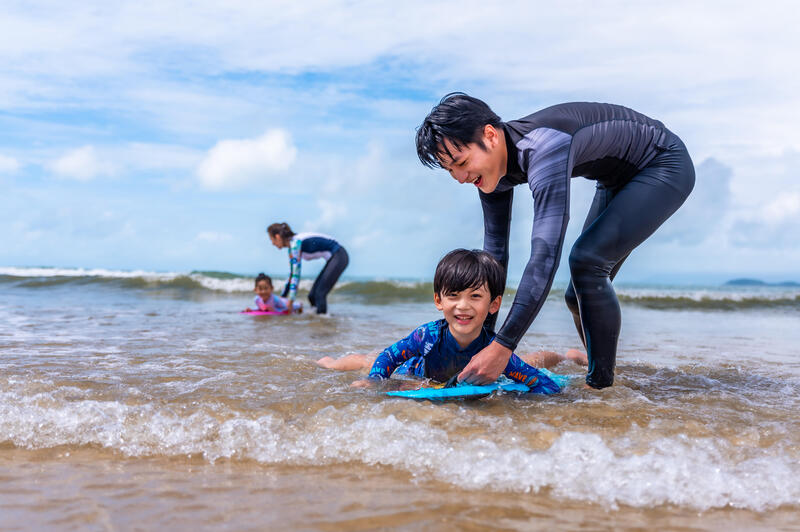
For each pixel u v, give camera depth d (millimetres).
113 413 2291
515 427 2137
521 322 2453
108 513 1505
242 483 1712
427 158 2549
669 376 3361
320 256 8617
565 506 1561
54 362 3441
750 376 3434
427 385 2924
